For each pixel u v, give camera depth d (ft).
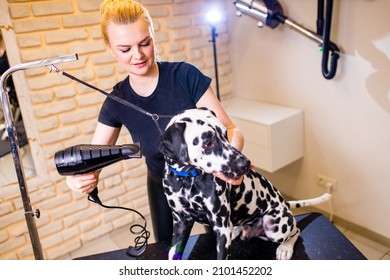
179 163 2.98
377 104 6.25
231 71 9.13
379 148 6.49
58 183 7.28
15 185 6.93
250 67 8.55
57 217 7.45
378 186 6.76
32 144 6.89
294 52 7.36
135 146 3.07
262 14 6.85
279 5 6.98
